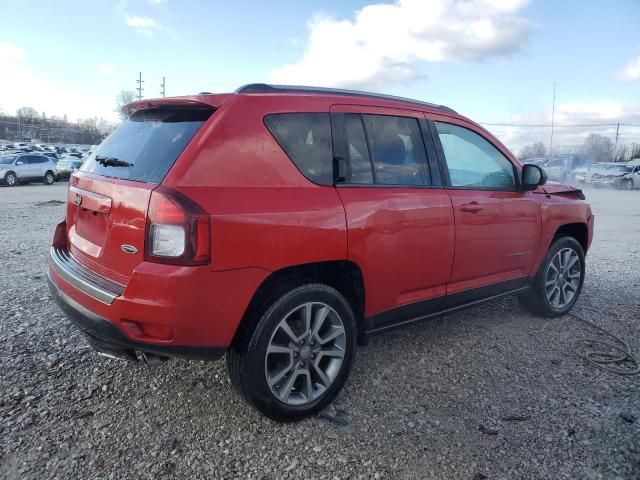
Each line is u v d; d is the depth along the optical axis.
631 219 14.12
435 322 4.66
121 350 2.83
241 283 2.65
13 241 8.39
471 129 4.11
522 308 5.12
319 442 2.79
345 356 3.15
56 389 3.24
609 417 3.08
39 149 58.91
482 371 3.68
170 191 2.52
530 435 2.88
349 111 3.31
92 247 2.99
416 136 3.67
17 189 23.03
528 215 4.34
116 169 2.96
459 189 3.85
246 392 2.80
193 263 2.49
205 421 2.95
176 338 2.56
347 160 3.21
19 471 2.47
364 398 3.27
